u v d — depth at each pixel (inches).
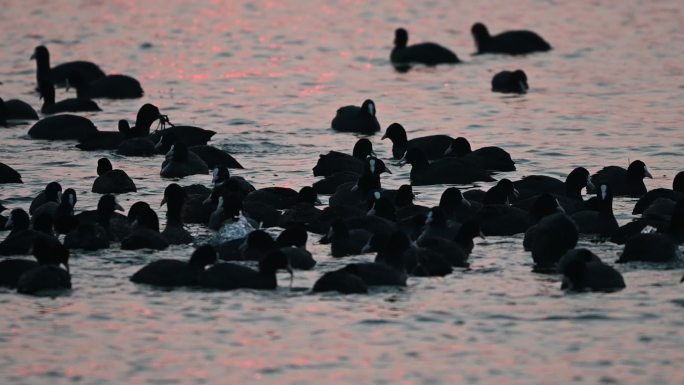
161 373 772.0
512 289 918.4
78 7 2691.9
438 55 2149.4
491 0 2834.6
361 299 892.6
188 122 1676.9
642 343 813.2
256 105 1798.7
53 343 816.9
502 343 814.5
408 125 1657.2
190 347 810.2
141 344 815.7
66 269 936.9
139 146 1446.9
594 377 764.0
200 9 2687.0
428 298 896.9
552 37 2397.9
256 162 1417.3
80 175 1336.1
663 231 1034.7
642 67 2071.9
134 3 2748.5
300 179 1318.9
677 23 2497.5
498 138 1556.3
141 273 928.3
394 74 2059.5
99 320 854.5
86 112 1749.5
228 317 858.8
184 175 1325.0
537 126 1627.7
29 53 2239.2
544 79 1995.6
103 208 1057.5
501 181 1156.5
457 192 1109.1
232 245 984.3
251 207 1109.7
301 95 1876.2
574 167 1382.9
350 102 1827.0
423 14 2669.8
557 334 828.6
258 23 2539.4
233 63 2143.2
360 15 2650.1
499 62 2166.6
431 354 797.9
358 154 1391.5
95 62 2154.3
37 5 2704.2
